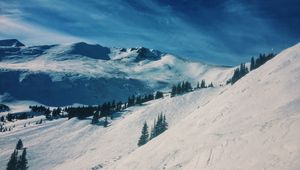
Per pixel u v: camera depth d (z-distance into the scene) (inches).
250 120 1477.6
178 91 5762.8
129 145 3814.0
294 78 1733.5
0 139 4699.8
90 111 6269.7
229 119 1663.4
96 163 3373.5
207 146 1433.3
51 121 6289.4
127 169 1881.2
